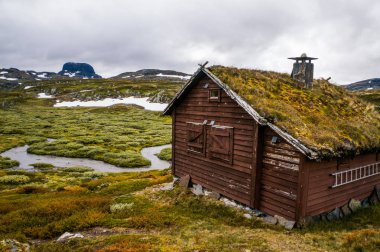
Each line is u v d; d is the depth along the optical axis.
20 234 15.29
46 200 24.22
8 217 18.59
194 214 18.05
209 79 19.81
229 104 18.30
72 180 36.94
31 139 69.25
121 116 116.56
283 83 20.59
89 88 195.75
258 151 16.44
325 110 18.81
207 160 20.42
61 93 192.00
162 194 22.22
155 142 67.94
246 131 17.12
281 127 14.87
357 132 16.89
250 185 17.05
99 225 16.58
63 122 98.88
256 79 19.56
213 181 20.00
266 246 12.27
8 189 32.78
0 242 13.18
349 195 17.52
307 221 14.99
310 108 18.31
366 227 15.22
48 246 13.57
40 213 18.95
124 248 12.27
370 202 19.00
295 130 14.77
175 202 20.27
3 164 46.22
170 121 105.62
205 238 13.52
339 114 19.20
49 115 117.50
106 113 125.38
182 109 22.97
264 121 15.27
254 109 15.95
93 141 66.75
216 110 19.41
